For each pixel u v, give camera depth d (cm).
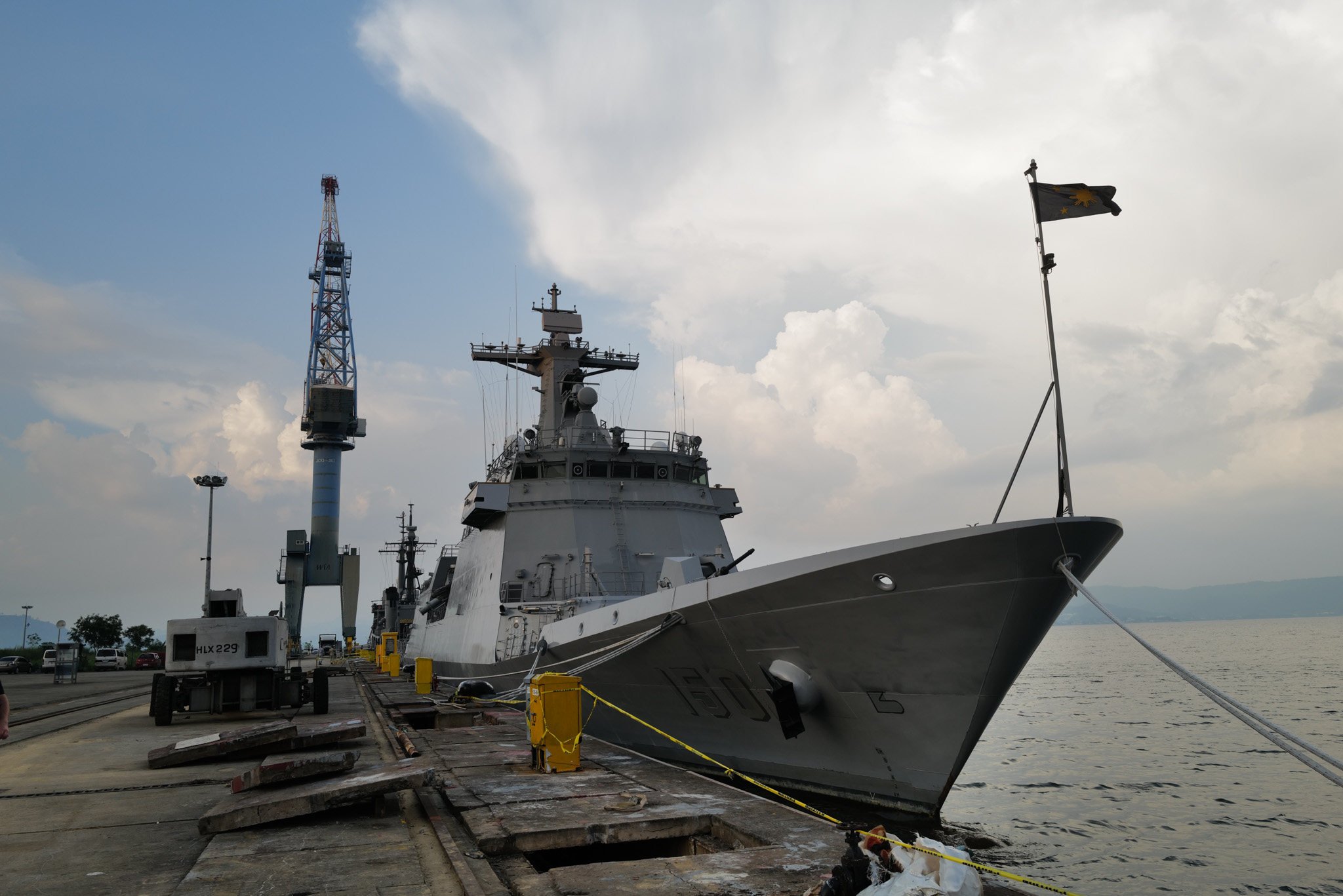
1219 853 1571
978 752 2777
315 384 10038
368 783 809
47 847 730
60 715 2117
